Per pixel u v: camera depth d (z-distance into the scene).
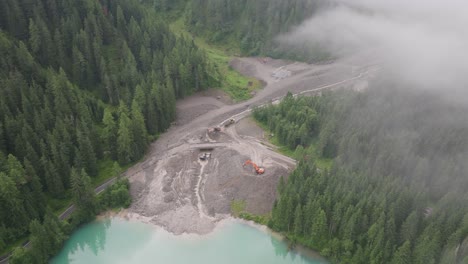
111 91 141.62
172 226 109.12
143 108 136.62
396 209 95.00
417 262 87.25
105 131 124.75
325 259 100.25
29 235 101.12
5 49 125.00
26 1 137.75
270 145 137.62
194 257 101.69
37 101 118.50
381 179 103.88
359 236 95.31
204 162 130.00
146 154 132.12
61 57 139.25
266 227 108.62
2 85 116.06
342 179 104.06
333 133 127.88
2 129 108.00
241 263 100.62
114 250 103.62
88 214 109.38
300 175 107.12
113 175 122.38
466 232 88.25
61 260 100.38
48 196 110.62
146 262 100.44
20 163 101.19
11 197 96.12
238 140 140.00
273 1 198.25
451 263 83.94
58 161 110.31
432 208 103.81
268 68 190.88
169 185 120.44
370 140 121.06
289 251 103.00
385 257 90.62
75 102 126.50
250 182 118.69
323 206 98.94
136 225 109.88
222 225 109.62
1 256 95.56
